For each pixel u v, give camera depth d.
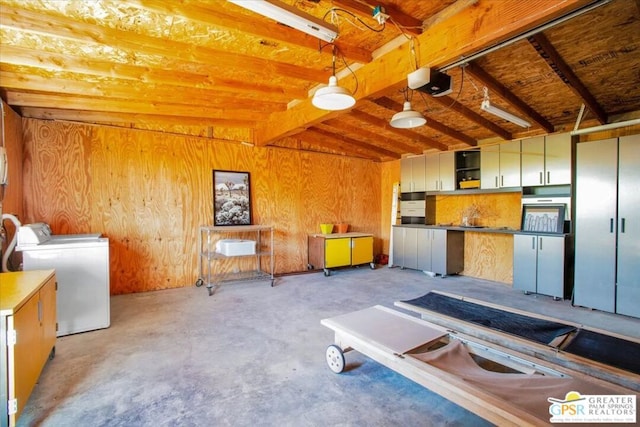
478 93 3.91
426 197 6.40
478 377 1.77
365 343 2.16
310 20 2.07
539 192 5.01
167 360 2.59
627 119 4.25
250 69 3.05
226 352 2.73
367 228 7.23
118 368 2.45
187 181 5.00
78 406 1.98
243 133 5.51
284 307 3.97
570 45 2.80
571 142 4.42
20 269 3.29
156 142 4.77
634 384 1.73
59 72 3.22
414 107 4.41
